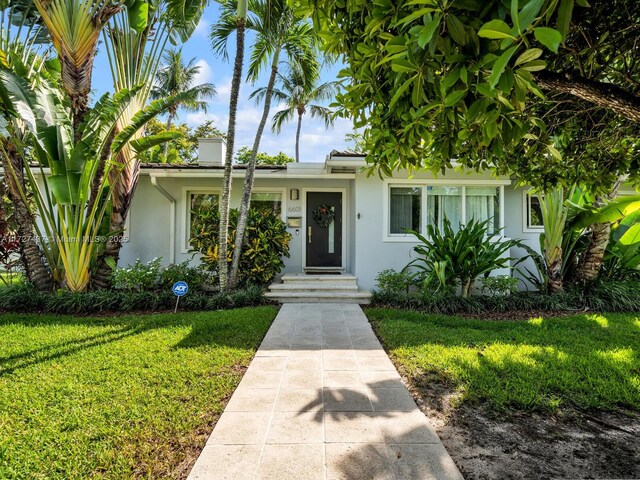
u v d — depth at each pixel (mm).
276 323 6121
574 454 2562
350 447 2586
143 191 9641
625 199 6750
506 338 5207
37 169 9250
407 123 2111
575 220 7820
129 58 8039
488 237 7820
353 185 9375
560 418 3047
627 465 2443
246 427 2834
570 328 5863
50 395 3340
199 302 7270
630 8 2229
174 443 2660
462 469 2387
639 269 8477
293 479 2254
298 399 3322
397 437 2717
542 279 8297
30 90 6340
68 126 7121
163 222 9648
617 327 5879
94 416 2977
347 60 2502
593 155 3518
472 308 7152
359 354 4566
